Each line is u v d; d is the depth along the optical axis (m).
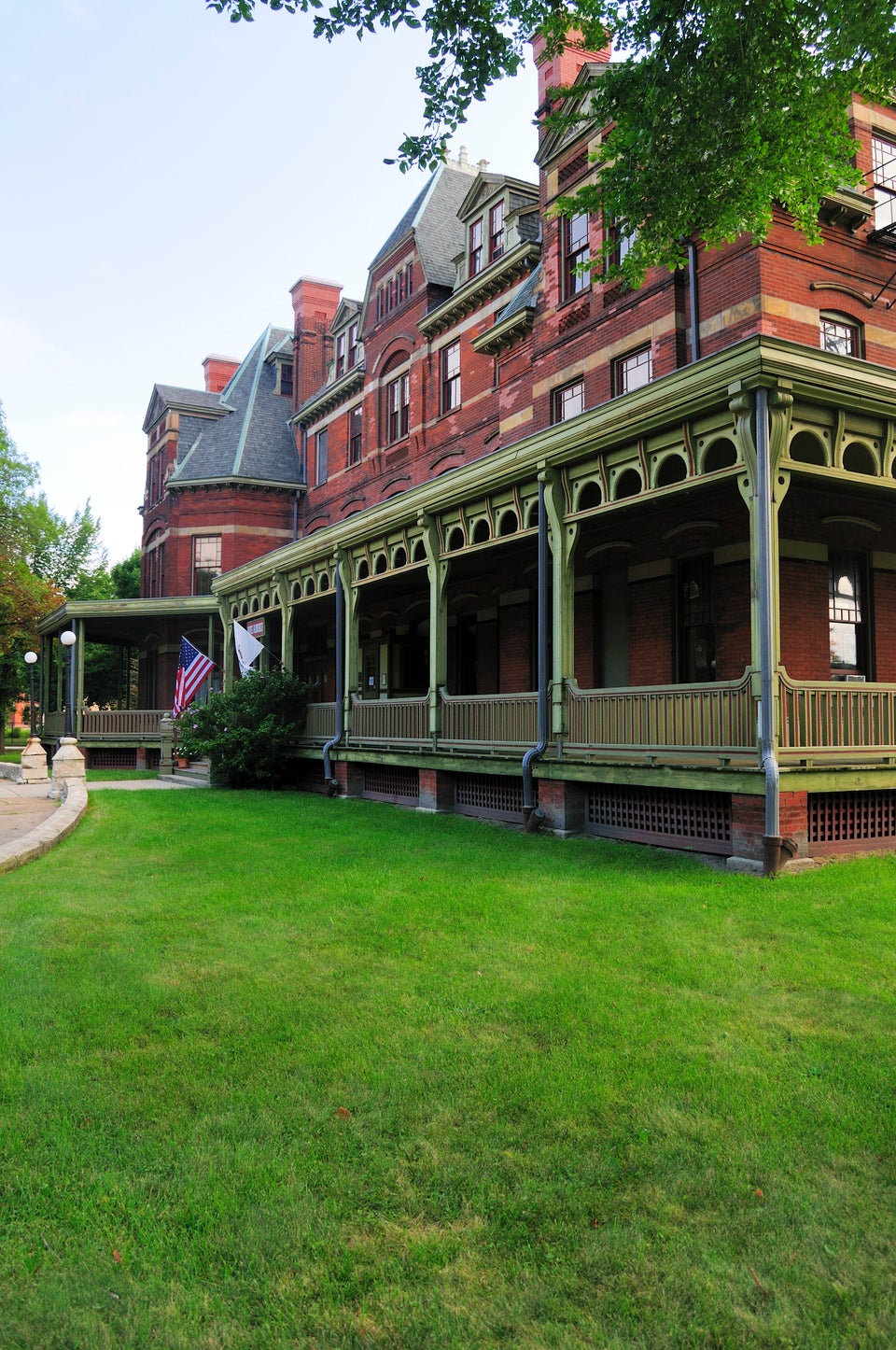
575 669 16.03
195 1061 4.64
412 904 7.88
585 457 11.32
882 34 8.27
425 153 9.59
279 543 31.98
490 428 20.31
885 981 5.88
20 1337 2.73
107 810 14.84
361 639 24.30
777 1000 5.57
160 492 34.78
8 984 5.71
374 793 16.78
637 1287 2.97
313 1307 2.87
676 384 9.74
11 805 16.58
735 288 13.55
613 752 10.75
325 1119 4.03
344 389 28.23
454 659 20.23
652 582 14.49
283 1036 4.98
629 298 15.41
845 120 9.48
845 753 9.43
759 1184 3.58
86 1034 4.97
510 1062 4.64
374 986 5.80
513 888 8.46
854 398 9.38
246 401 34.28
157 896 8.26
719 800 9.88
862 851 9.80
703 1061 4.66
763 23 8.25
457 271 22.50
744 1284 2.99
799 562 13.16
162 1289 2.94
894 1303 2.89
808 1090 4.34
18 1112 4.07
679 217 10.09
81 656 28.28
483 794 13.61
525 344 18.88
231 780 19.73
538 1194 3.48
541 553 11.91
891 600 14.11
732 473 9.35
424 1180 3.58
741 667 12.94
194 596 30.14
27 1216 3.33
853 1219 3.34
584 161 16.86
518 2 8.67
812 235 10.80
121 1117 4.05
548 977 5.93
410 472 23.89
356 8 8.38
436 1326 2.79
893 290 14.52
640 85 9.20
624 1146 3.84
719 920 7.25
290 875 9.21
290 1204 3.38
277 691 19.55
